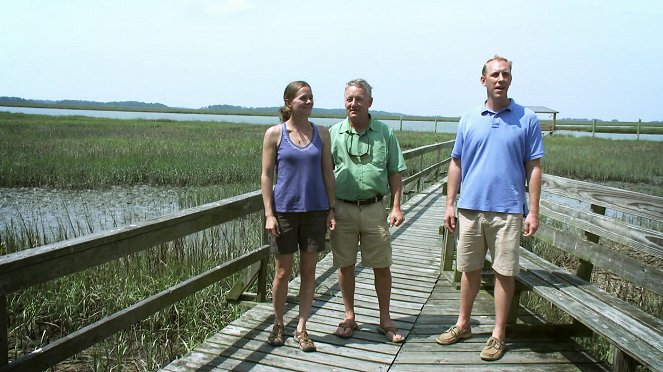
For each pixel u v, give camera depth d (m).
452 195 3.53
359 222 3.47
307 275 3.41
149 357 4.07
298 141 3.19
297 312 4.09
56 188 13.38
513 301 3.75
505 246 3.24
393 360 3.31
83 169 14.60
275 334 3.48
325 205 3.30
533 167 3.21
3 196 12.27
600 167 19.08
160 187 13.88
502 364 3.29
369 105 3.41
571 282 3.62
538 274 3.78
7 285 2.11
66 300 4.91
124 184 14.16
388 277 3.62
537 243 7.96
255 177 14.77
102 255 2.59
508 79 3.18
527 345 3.55
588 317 2.97
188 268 5.79
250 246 6.96
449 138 31.03
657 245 3.02
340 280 3.64
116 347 4.16
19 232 8.80
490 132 3.23
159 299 3.07
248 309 4.33
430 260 5.87
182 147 20.44
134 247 2.81
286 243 3.28
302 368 3.18
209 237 7.77
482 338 3.67
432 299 4.53
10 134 24.12
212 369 3.14
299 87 3.14
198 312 4.72
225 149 20.08
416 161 18.73
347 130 3.45
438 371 3.18
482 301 4.45
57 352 2.38
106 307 5.02
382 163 3.43
